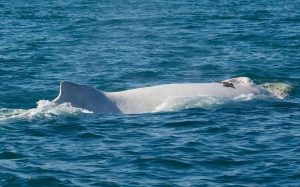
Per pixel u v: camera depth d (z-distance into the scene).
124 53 154.88
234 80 105.19
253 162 72.38
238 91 101.81
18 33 193.50
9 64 137.75
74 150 76.94
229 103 98.06
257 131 83.81
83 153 75.81
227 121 88.81
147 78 124.62
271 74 124.69
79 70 131.50
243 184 66.38
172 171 70.12
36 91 109.94
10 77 122.75
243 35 181.12
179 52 154.62
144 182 66.88
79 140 81.00
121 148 77.56
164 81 121.94
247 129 84.81
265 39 172.25
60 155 75.19
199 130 84.69
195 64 137.38
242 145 78.25
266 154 74.81
